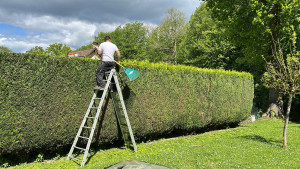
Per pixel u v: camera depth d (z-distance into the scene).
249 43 16.08
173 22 35.81
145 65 8.45
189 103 9.93
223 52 25.25
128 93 7.70
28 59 5.62
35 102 5.71
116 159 6.02
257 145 7.27
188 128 10.07
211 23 28.33
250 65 20.95
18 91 5.47
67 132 6.27
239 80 13.02
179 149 6.88
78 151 6.85
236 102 12.66
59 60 6.11
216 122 11.60
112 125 7.32
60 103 6.12
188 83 9.92
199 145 7.45
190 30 32.44
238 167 5.02
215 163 5.36
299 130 10.70
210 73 11.06
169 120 9.05
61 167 5.52
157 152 6.64
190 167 5.08
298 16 14.28
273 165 5.23
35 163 5.95
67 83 6.25
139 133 8.12
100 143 7.21
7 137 5.33
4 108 5.28
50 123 5.95
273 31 15.13
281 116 16.66
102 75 6.58
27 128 5.60
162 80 8.84
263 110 17.64
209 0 16.55
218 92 11.47
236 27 15.62
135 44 43.53
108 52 6.53
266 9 14.20
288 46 15.52
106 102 7.15
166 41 37.41
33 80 5.69
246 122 15.05
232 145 7.26
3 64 5.27
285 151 6.57
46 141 5.93
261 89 18.59
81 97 6.54
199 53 30.45
